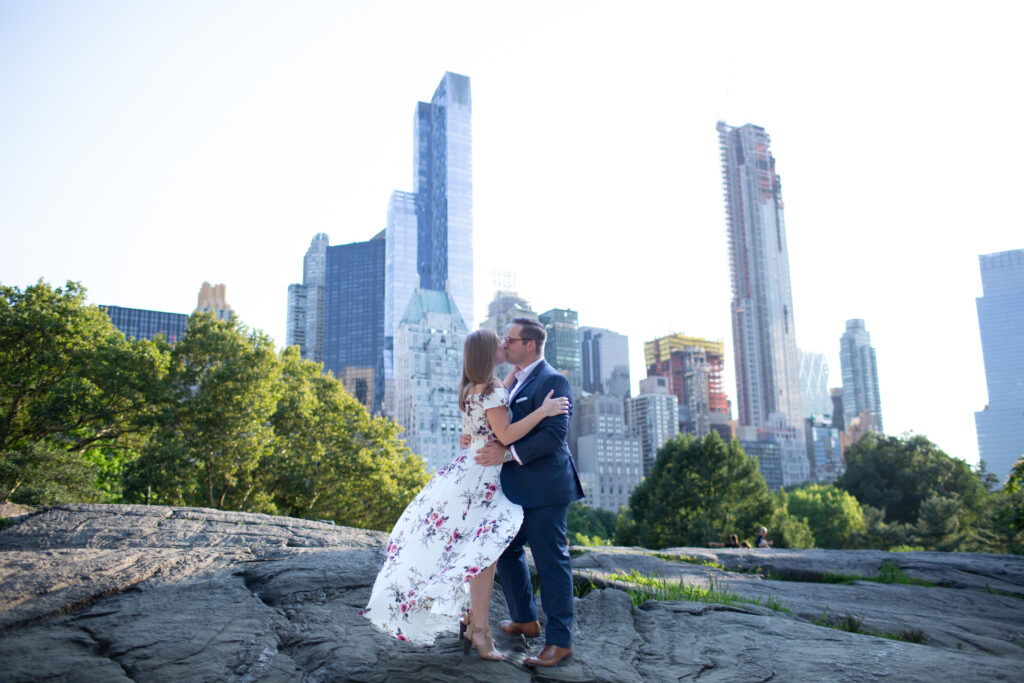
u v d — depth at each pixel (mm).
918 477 67250
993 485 73188
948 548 54906
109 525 6594
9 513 6730
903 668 3885
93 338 30453
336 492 35062
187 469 28422
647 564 11648
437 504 3814
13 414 28422
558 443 3809
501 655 3791
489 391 3846
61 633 3766
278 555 5785
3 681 3104
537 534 3842
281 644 3900
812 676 3766
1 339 27891
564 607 3830
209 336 31453
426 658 3740
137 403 29234
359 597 4863
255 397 30734
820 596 9047
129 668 3385
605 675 3713
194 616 4176
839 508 62219
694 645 4402
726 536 41719
